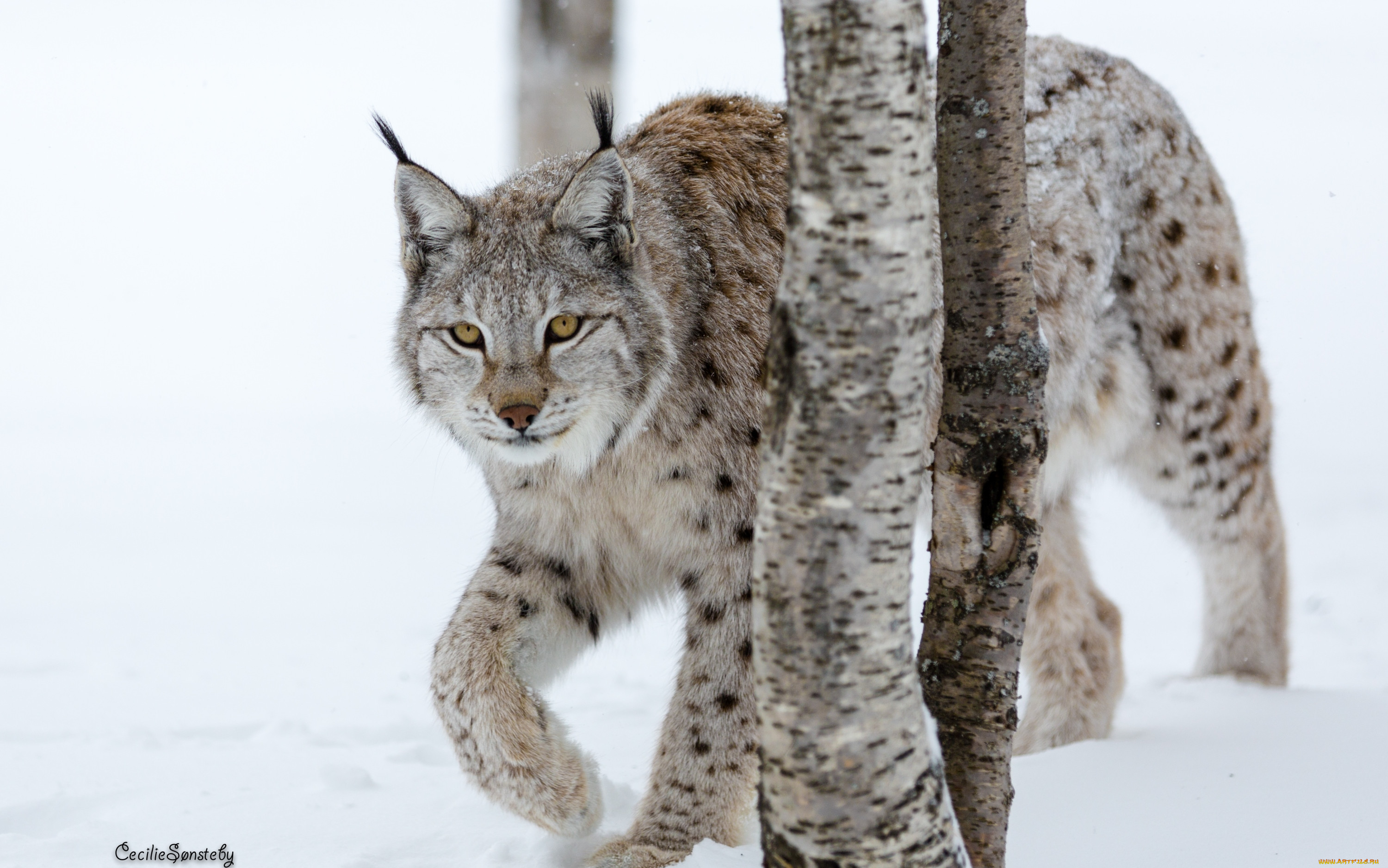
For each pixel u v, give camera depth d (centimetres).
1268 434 1090
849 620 423
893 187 404
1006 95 507
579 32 1862
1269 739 804
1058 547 1021
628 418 725
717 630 725
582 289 716
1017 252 512
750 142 816
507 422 701
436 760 911
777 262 772
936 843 445
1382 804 658
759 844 695
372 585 1870
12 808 763
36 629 1538
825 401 414
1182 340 1018
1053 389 938
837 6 394
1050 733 959
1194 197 1023
